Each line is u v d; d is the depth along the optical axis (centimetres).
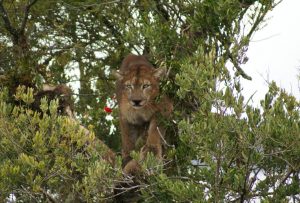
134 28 1532
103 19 1984
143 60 1661
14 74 1722
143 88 1570
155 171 1302
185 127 1234
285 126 1230
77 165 1344
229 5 1386
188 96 1404
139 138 1586
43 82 1759
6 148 1367
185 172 1402
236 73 1262
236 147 1251
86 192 1288
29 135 1383
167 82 1532
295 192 1258
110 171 1319
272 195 1281
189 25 1484
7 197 1370
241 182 1229
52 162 1423
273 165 1279
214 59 1320
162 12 1683
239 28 1359
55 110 1362
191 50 1477
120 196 1455
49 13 2009
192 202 1237
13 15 1916
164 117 1541
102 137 1877
